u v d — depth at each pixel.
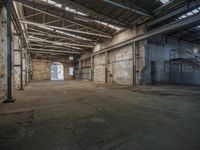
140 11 7.56
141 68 9.62
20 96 5.41
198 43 14.48
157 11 7.70
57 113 3.10
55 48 17.47
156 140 1.83
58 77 27.33
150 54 10.42
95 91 7.02
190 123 2.49
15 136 1.94
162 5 7.25
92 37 13.27
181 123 2.48
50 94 5.96
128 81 10.75
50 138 1.88
